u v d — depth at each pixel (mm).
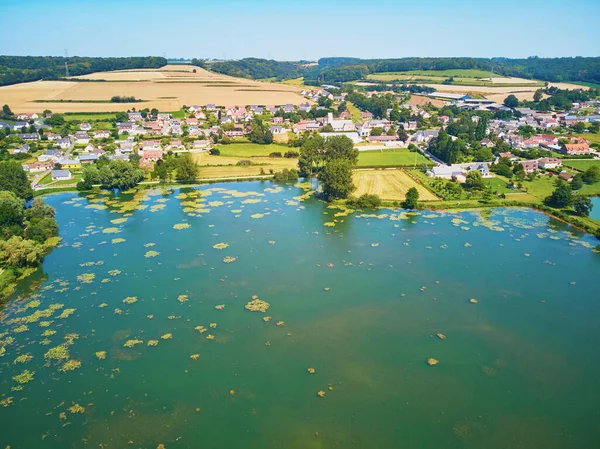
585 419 68438
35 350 81812
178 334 87062
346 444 63094
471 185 183375
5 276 107250
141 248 126938
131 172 187875
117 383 73938
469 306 98750
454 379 76312
